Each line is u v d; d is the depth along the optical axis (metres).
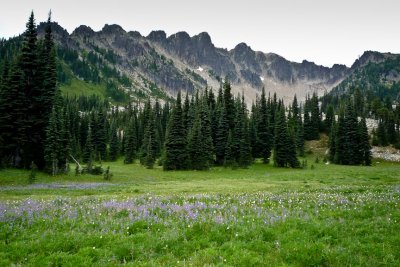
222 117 87.69
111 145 105.00
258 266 10.32
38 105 56.41
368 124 156.50
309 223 14.24
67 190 34.31
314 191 28.58
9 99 53.72
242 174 69.12
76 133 115.19
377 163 105.56
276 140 86.06
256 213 17.25
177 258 11.05
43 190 34.22
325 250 11.11
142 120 128.88
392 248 11.41
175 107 78.62
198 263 10.51
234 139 84.12
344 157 97.00
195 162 77.00
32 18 57.88
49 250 11.99
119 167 80.81
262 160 95.19
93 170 59.47
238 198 23.31
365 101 193.12
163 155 82.12
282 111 86.94
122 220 15.92
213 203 20.83
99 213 17.44
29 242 12.62
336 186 33.31
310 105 162.38
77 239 12.70
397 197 21.39
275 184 40.41
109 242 12.44
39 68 57.38
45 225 15.06
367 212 16.58
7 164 53.56
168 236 12.93
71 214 17.27
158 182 48.19
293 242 12.02
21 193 31.45
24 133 53.91
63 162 55.38
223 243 12.44
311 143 132.38
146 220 15.64
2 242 12.74
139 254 11.43
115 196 26.98
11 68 56.66
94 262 10.97
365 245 11.73
